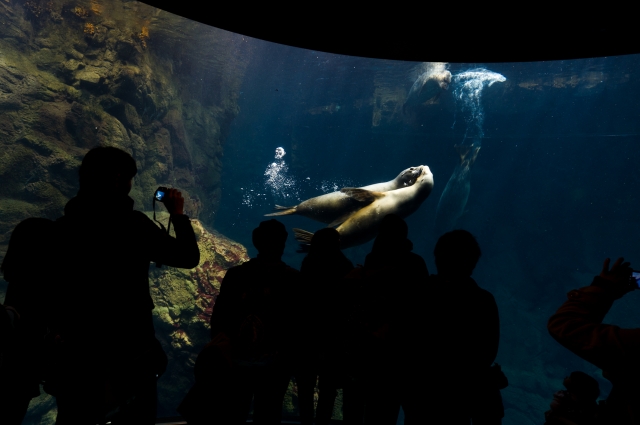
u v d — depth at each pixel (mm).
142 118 19688
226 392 2379
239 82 30531
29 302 1704
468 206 34625
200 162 25281
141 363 1836
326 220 5809
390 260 2541
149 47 21359
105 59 17844
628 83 24875
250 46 27859
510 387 25438
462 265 2328
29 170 15336
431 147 34062
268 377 2453
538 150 32500
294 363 2670
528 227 33188
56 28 17953
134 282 1814
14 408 1706
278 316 2412
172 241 1918
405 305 2354
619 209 30359
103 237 1755
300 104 39125
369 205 5520
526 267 32594
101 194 1796
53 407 14086
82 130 16672
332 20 2211
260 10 2129
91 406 1756
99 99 17453
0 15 16391
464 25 2248
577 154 31531
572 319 1436
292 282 2514
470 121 29844
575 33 2156
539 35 2221
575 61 24359
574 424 2133
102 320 1725
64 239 1726
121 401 1782
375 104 31859
